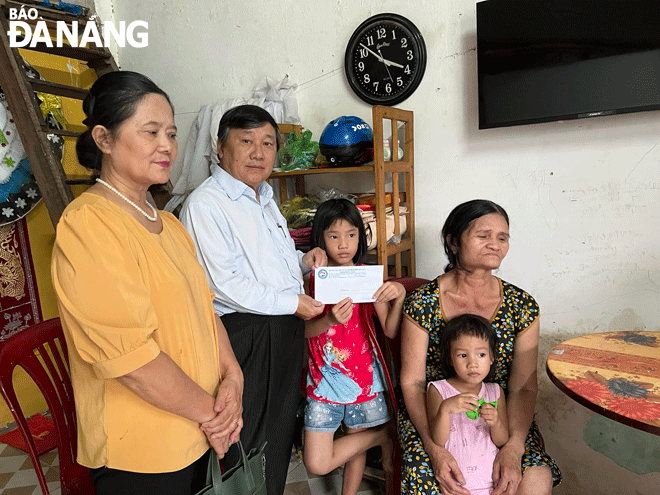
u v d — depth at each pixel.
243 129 1.54
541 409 2.08
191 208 1.51
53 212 2.14
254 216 1.61
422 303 1.62
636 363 1.35
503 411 1.48
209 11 2.74
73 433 1.41
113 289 0.91
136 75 1.02
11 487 2.10
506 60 1.88
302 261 1.80
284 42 2.52
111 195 1.04
